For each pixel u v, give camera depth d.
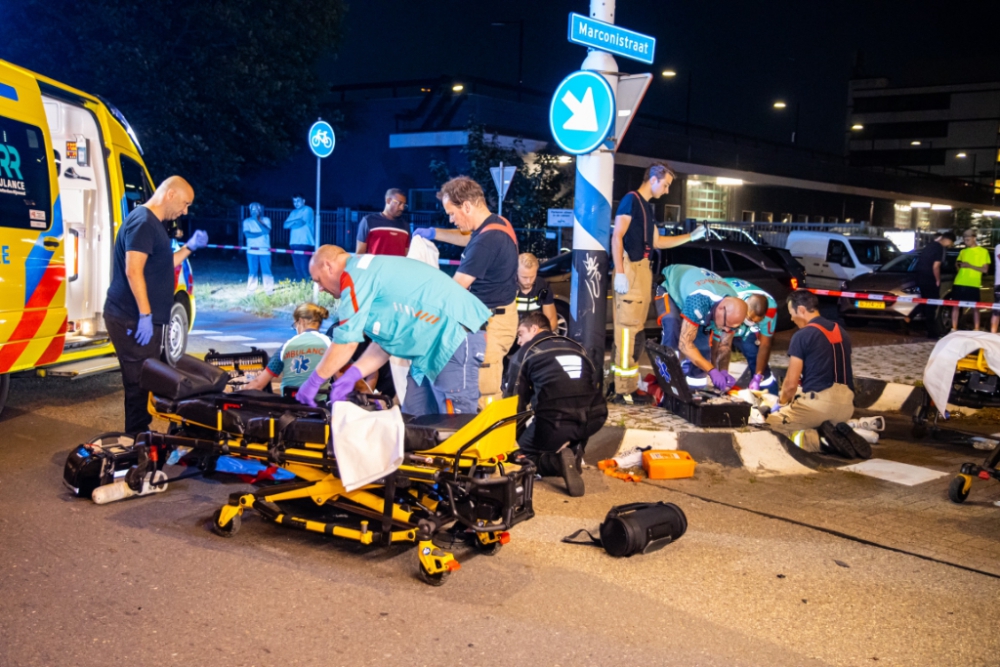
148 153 20.83
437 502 4.36
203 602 3.85
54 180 6.91
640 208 7.52
